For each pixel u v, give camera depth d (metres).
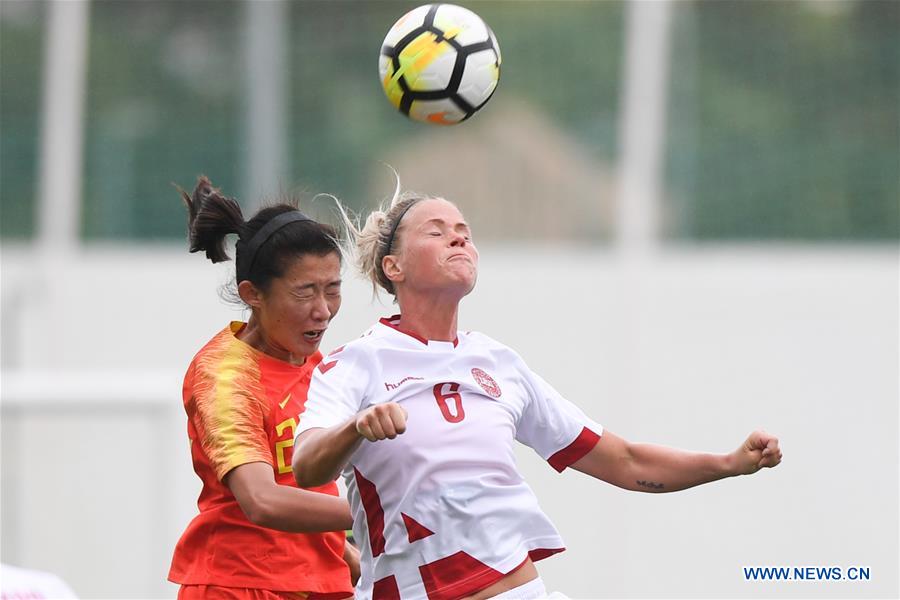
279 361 14.30
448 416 12.23
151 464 35.09
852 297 42.84
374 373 12.25
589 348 42.91
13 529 35.38
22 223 43.72
